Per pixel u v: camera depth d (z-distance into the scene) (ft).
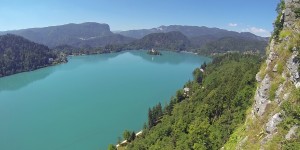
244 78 466.70
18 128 533.14
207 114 408.26
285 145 148.56
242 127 232.53
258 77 229.45
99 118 577.84
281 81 188.96
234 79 531.09
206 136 336.08
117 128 526.98
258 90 214.28
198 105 465.88
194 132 344.49
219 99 433.07
